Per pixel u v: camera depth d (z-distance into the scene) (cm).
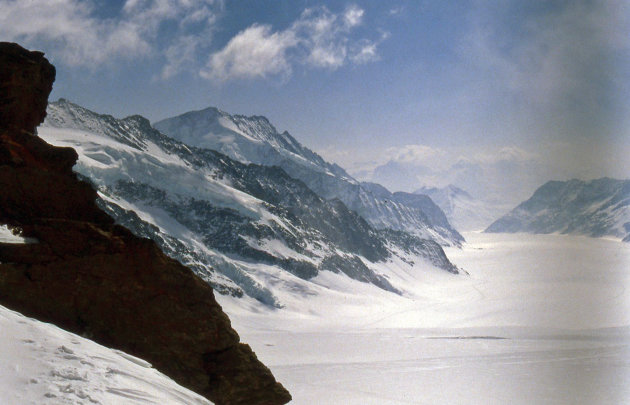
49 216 2800
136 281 2653
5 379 1653
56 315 2500
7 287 2456
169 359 2631
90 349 2027
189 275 2764
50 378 1717
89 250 2625
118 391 1775
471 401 15162
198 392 2636
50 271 2536
